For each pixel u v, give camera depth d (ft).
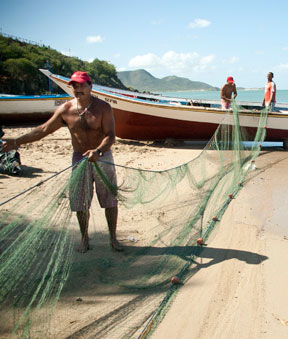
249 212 19.43
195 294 11.55
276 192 22.99
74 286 11.50
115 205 13.51
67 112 12.56
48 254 11.91
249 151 36.52
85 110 12.32
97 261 13.16
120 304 10.73
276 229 17.15
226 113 36.65
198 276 12.67
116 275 12.34
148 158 32.40
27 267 9.06
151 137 40.86
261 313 10.67
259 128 36.55
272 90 38.83
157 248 14.53
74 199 12.23
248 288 11.96
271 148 39.42
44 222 9.57
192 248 14.76
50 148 36.58
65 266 11.34
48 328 9.18
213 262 13.74
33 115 57.00
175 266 13.16
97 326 9.66
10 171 24.86
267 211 19.61
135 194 13.83
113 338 9.25
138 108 37.29
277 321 10.32
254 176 27.02
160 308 10.60
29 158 31.30
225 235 16.38
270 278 12.60
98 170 11.87
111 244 14.15
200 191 20.61
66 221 10.48
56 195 10.22
